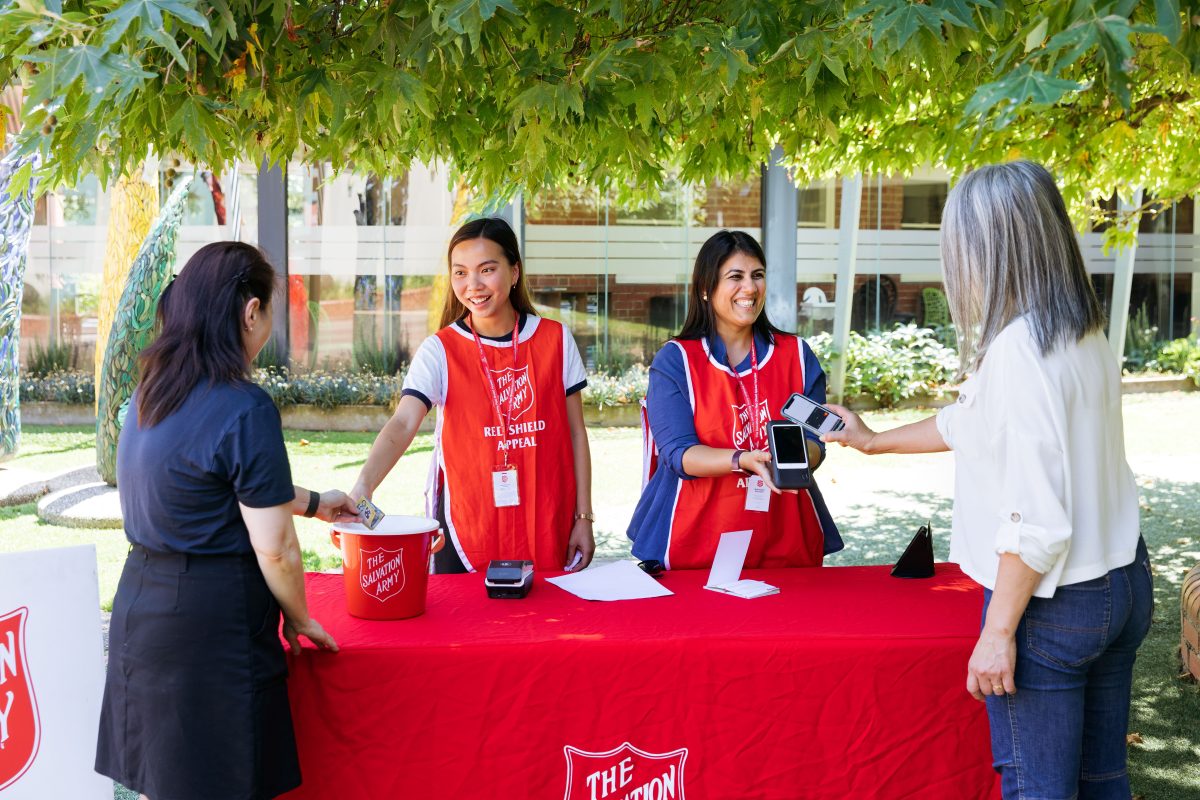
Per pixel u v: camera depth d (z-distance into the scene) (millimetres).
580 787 2465
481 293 3209
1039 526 2027
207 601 2182
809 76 2646
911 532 7445
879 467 10156
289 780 2291
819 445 3080
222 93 2949
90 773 2500
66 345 13352
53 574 2441
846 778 2496
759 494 3174
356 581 2598
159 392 2197
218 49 2746
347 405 12391
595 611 2693
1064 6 1917
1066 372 2074
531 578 2932
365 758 2422
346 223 13297
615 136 3289
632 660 2438
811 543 3283
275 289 2348
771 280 13633
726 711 2467
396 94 2705
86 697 2492
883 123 4977
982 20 2559
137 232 8891
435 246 13453
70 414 12578
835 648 2457
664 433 3164
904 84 3664
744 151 4793
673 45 2945
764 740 2480
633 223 13531
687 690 2455
